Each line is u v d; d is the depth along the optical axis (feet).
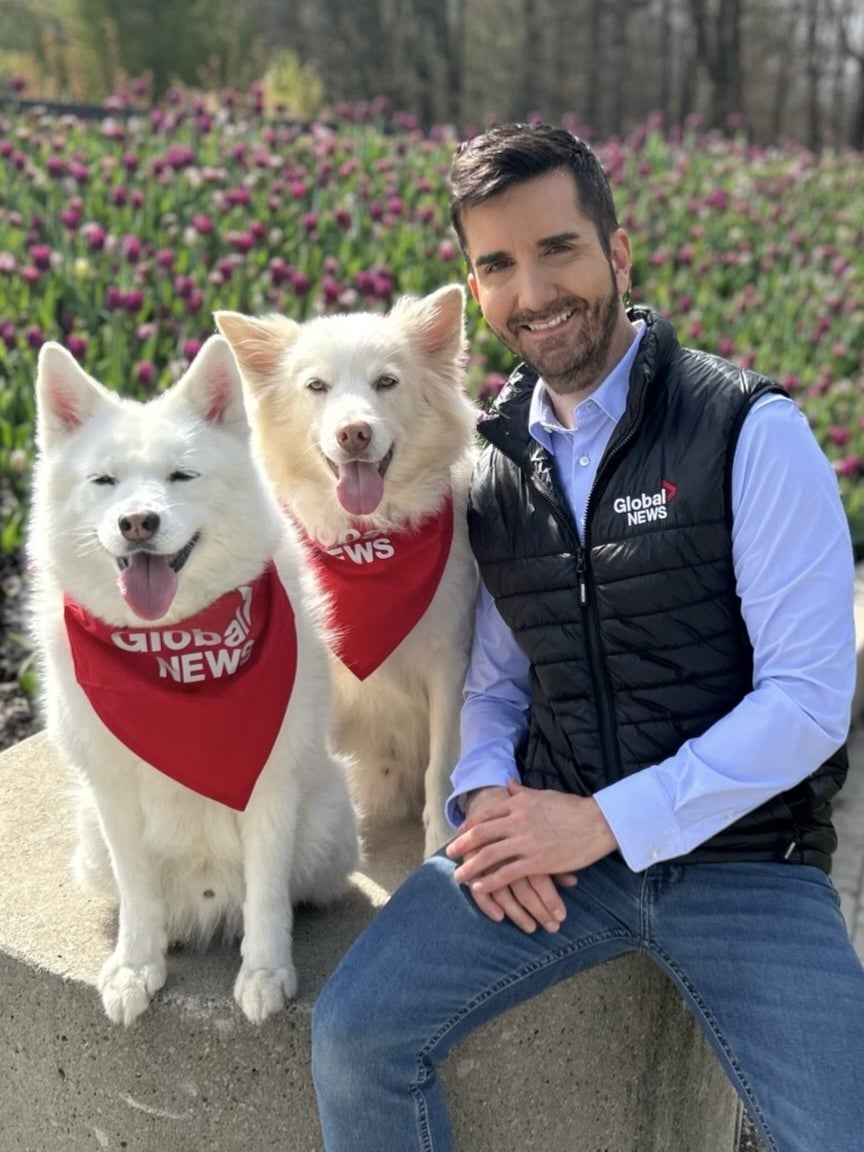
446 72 48.16
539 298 3.81
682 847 3.52
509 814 3.68
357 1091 3.47
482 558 4.06
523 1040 3.77
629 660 3.71
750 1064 3.42
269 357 4.99
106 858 4.09
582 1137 3.99
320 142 14.65
